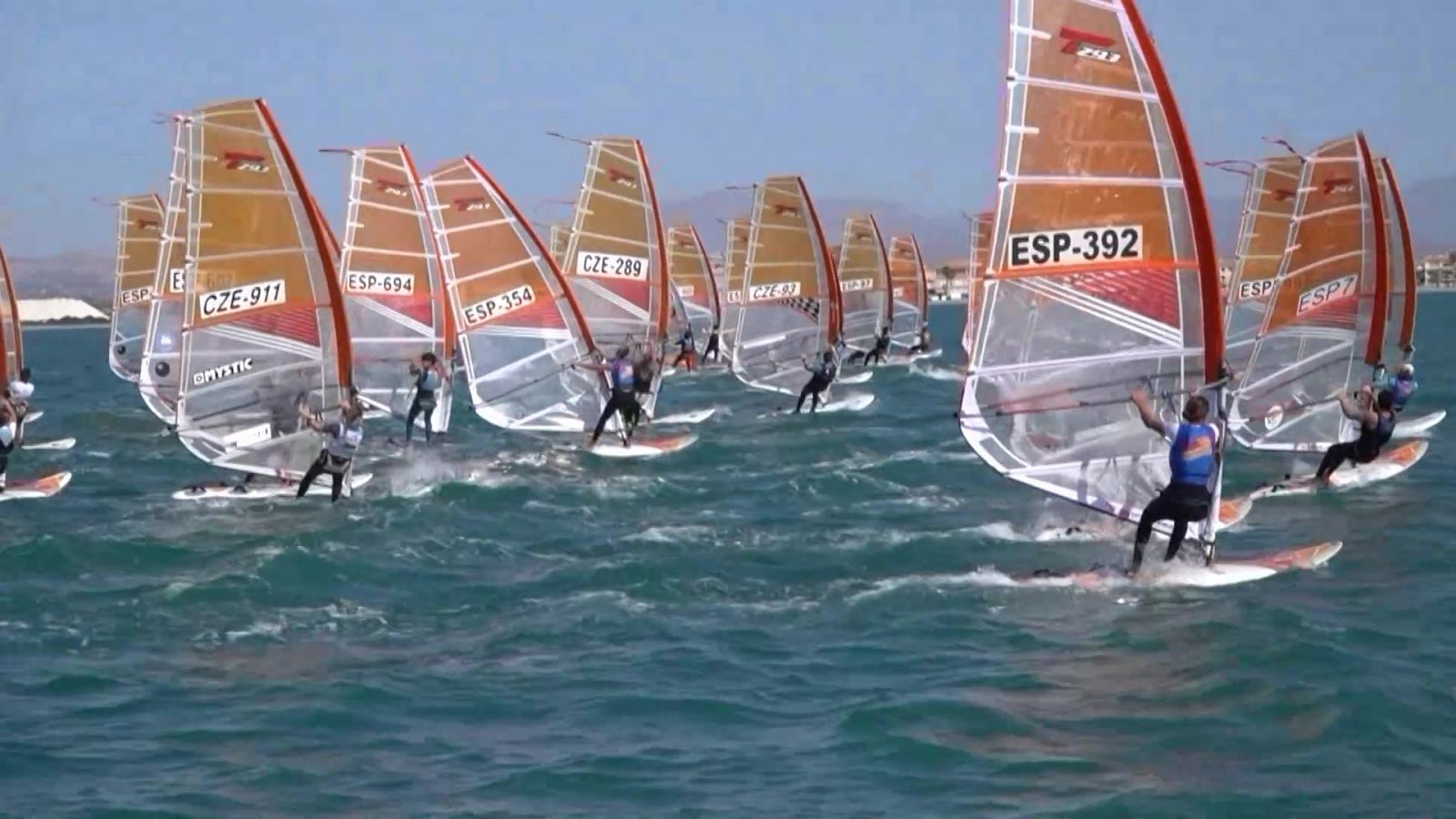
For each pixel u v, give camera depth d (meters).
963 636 40.19
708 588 46.88
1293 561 47.31
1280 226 84.44
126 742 32.97
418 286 88.12
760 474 72.75
